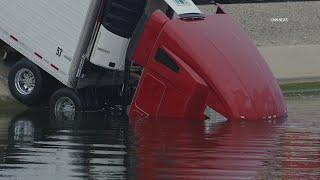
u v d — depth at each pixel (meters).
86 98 24.98
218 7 25.73
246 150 18.39
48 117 23.89
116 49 24.36
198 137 20.14
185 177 15.38
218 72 22.92
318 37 45.25
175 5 24.03
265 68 24.28
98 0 23.88
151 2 24.84
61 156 17.41
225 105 22.75
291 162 17.00
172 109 23.08
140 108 23.50
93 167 16.27
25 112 25.02
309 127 22.12
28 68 25.09
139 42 23.50
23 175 15.46
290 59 36.72
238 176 15.57
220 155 17.67
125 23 24.14
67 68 24.33
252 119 22.98
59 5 24.39
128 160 16.95
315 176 15.61
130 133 20.75
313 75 34.59
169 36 23.06
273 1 53.81
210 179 15.26
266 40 43.69
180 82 22.81
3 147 18.50
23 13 24.95
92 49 24.22
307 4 53.19
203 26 23.69
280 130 21.55
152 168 16.22
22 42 25.02
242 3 53.19
